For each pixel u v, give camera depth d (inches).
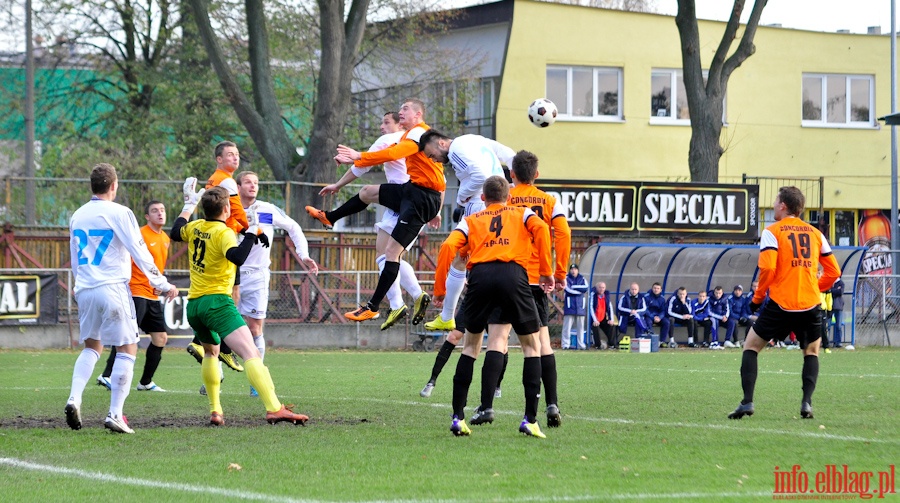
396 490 341.7
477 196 588.4
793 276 537.3
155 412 589.3
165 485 353.7
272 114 1541.6
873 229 2089.1
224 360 669.3
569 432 489.4
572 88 1958.7
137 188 1379.2
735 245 1435.8
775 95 2038.6
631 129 1979.6
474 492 337.1
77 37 1895.9
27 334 1186.0
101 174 503.2
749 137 2026.3
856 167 2066.9
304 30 1962.4
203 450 436.1
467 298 478.9
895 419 539.8
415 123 585.9
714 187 1569.9
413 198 579.5
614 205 1528.1
